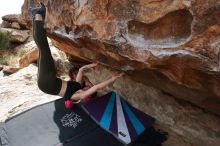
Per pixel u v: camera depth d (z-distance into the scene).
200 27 1.83
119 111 3.15
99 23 2.40
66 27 2.84
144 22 2.11
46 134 3.02
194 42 1.89
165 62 2.12
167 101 3.21
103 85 3.15
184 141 3.16
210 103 2.51
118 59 2.58
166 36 2.08
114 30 2.30
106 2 2.27
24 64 6.66
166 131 3.27
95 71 3.91
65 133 3.01
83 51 3.18
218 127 2.86
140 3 2.07
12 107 4.30
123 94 3.64
